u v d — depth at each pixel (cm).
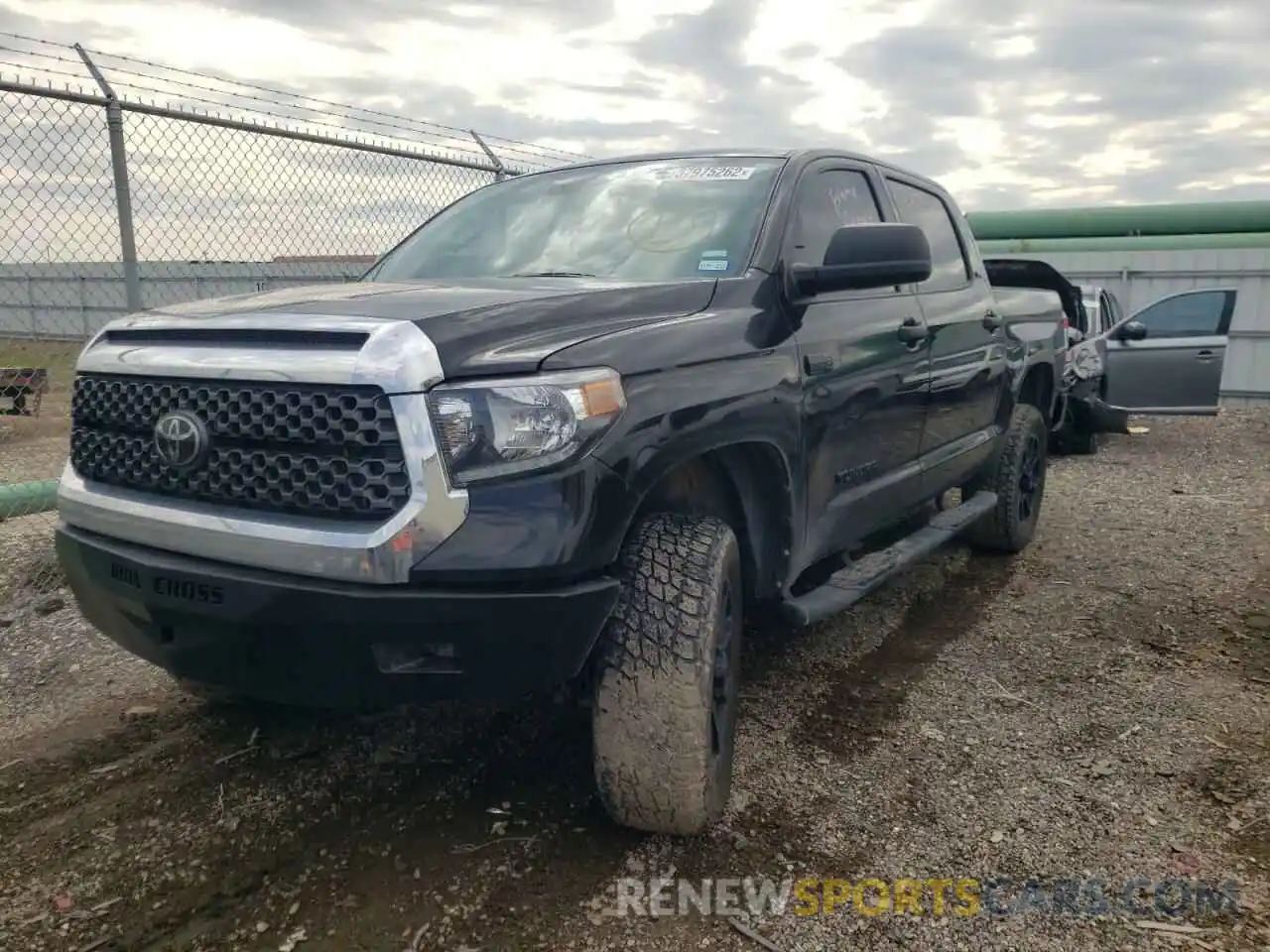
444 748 337
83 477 285
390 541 223
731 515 314
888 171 451
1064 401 973
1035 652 434
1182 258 1745
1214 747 341
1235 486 849
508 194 412
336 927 242
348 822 291
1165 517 712
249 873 265
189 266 759
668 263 335
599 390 239
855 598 364
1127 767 327
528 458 230
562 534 230
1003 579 548
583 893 256
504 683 235
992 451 538
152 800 304
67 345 925
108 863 270
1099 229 1894
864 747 340
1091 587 532
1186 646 441
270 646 238
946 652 434
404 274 377
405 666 234
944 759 332
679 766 260
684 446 262
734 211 348
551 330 255
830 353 342
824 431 339
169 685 389
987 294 529
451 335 237
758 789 310
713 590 265
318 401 234
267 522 237
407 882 261
